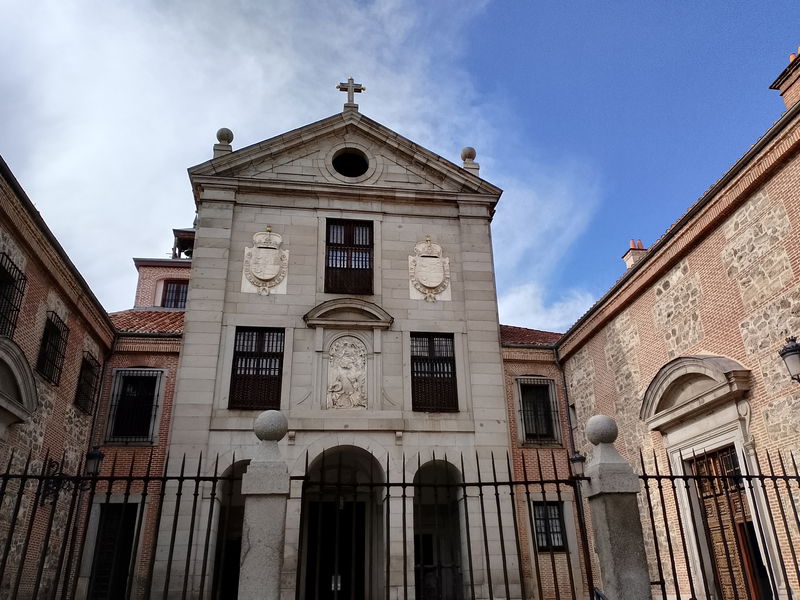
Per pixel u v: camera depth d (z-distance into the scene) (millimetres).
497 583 16391
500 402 18297
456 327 19078
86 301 16422
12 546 13125
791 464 11055
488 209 20844
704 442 13344
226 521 6773
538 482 7184
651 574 15016
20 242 12930
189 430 16641
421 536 6758
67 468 16062
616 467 7004
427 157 20922
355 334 18344
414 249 19844
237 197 19531
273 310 18344
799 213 11219
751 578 11789
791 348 10312
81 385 16875
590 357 18938
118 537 6371
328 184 19922
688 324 14328
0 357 11883
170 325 20500
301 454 16719
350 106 21297
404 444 17312
